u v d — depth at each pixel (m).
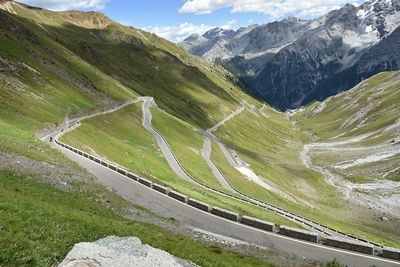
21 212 24.09
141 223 35.88
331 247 38.31
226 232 41.03
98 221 29.33
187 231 38.50
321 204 156.62
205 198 65.88
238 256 31.89
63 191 39.03
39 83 132.50
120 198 46.50
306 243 39.22
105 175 60.53
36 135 81.31
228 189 113.25
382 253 36.31
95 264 14.41
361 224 136.38
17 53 144.00
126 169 67.19
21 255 17.73
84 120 118.62
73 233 23.81
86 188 44.09
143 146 125.06
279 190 151.12
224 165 156.75
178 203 50.88
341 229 101.88
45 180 41.38
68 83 152.62
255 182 149.50
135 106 178.38
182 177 102.75
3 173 38.16
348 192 174.88
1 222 20.97
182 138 169.75
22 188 34.72
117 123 136.62
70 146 80.62
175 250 27.52
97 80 191.00
